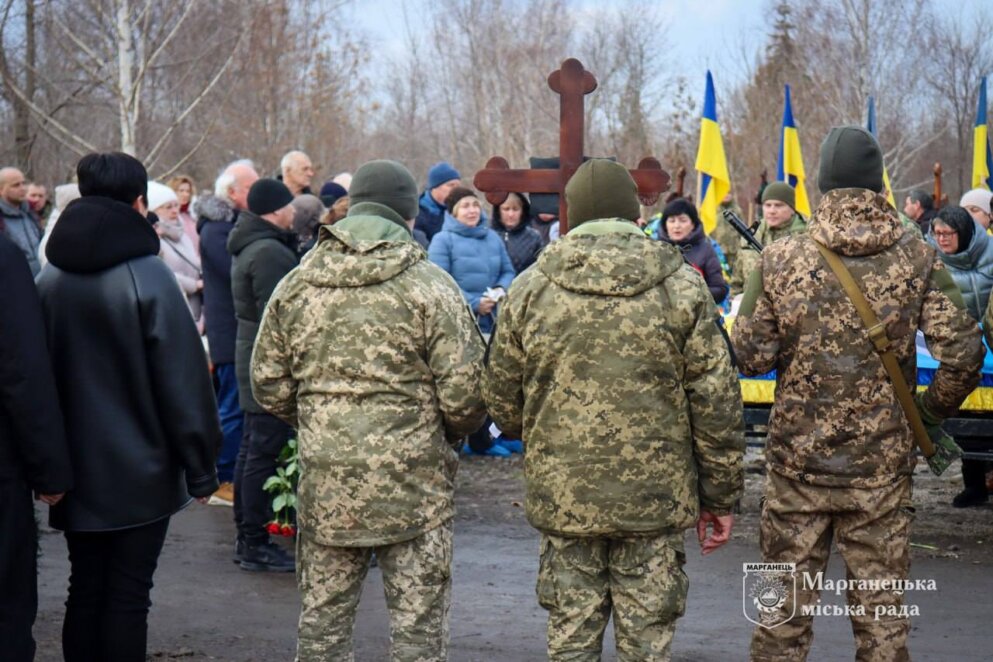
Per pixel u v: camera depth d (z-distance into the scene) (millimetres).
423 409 3746
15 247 3584
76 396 3771
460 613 5258
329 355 3717
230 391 7531
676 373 3463
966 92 29250
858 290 3654
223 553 6336
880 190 3730
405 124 42562
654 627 3521
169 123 20328
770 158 25703
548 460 3520
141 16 16688
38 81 18391
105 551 3910
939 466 3873
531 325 3502
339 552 3775
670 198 10445
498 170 5891
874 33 27172
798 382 3732
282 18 21125
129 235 3812
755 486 7668
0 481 3590
